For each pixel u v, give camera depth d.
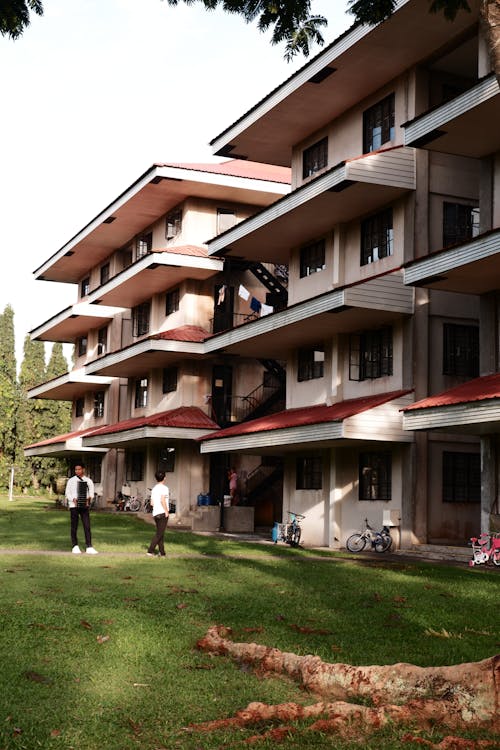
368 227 26.69
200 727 6.39
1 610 10.98
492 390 19.44
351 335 27.33
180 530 33.44
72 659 8.45
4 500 58.41
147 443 39.62
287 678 7.86
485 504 21.33
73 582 14.07
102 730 6.30
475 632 10.52
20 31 11.02
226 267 36.34
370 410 23.59
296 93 26.75
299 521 28.80
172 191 36.69
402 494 24.28
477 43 23.28
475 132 20.67
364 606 12.45
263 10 11.16
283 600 12.80
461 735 6.32
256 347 31.16
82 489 20.12
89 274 50.69
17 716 6.56
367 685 7.14
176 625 10.36
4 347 77.12
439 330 24.83
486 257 19.41
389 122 25.92
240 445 28.61
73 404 55.41
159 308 40.53
